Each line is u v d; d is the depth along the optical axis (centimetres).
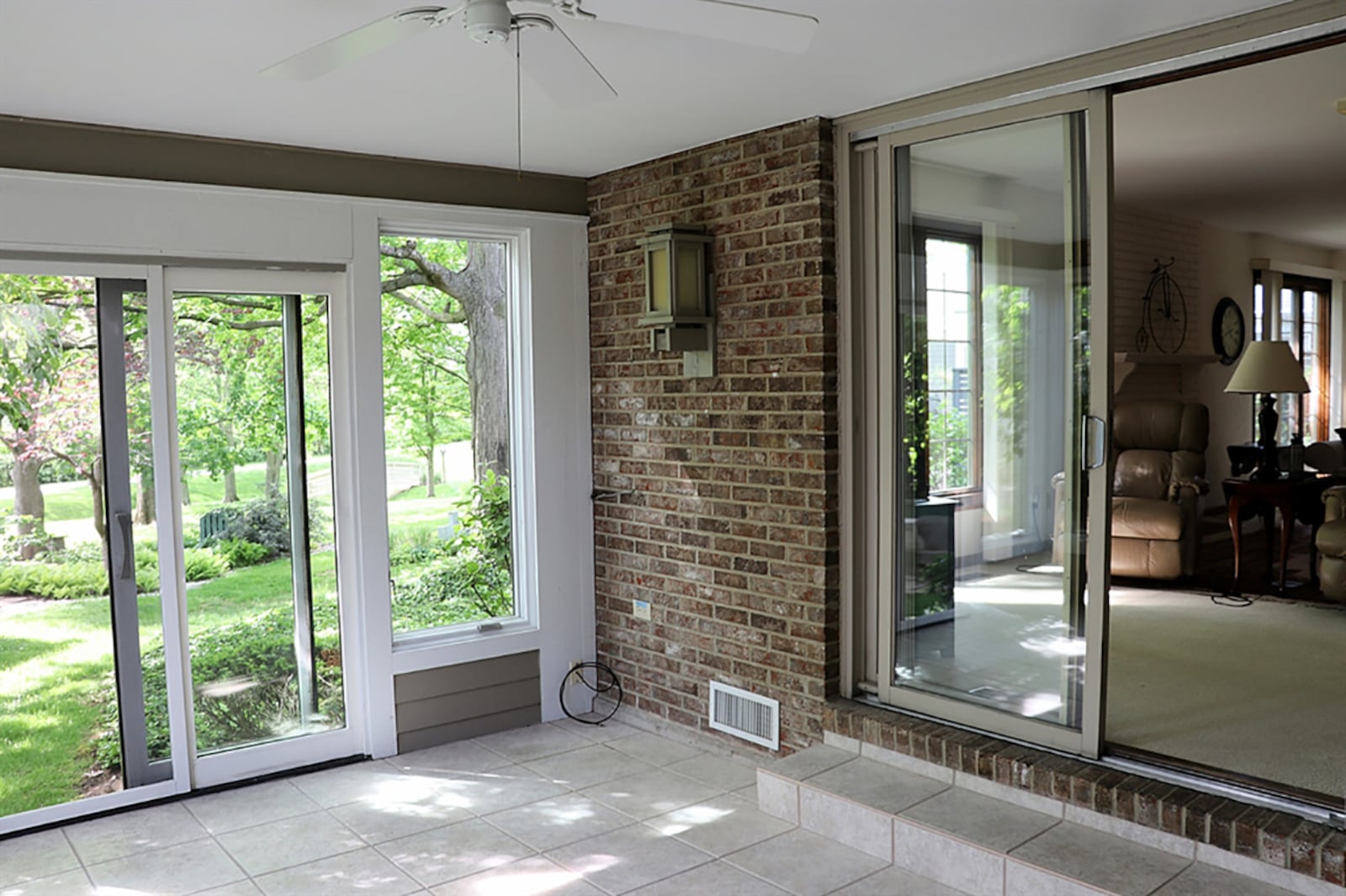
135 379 372
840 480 378
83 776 367
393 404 439
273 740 407
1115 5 258
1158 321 755
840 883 304
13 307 350
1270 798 282
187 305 381
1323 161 570
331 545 417
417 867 323
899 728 352
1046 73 312
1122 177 614
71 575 364
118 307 367
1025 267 331
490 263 463
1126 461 654
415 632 445
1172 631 495
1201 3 258
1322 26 258
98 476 368
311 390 411
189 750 386
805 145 371
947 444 357
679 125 377
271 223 391
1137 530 609
